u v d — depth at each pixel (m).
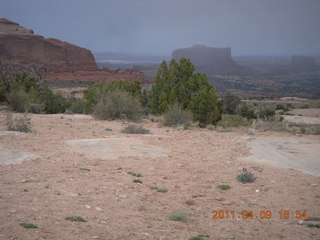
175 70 23.14
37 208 5.49
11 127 14.14
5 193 6.16
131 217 5.75
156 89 23.92
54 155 10.11
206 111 20.34
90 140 12.96
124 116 20.70
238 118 24.53
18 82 32.88
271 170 9.84
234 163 10.59
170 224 5.61
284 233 5.50
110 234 4.81
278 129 19.75
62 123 17.94
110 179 8.09
